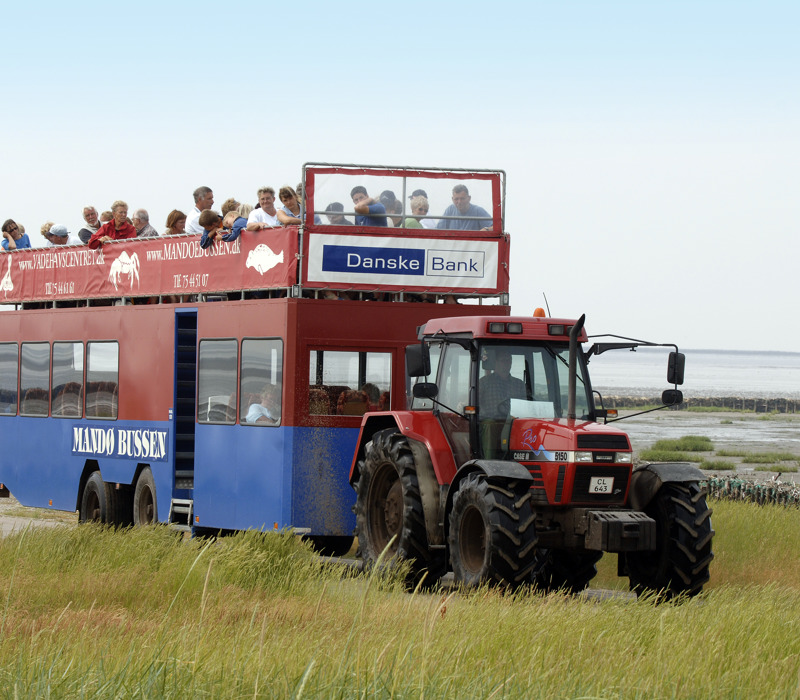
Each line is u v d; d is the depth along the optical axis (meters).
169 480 58.62
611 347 43.91
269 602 35.28
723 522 57.12
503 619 29.73
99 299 66.00
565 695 22.70
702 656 26.72
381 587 39.41
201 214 55.84
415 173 52.25
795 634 30.11
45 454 68.75
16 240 75.38
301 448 50.38
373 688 21.67
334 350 51.00
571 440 40.97
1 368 73.19
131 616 32.50
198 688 21.98
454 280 52.50
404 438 46.03
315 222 51.00
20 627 29.81
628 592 46.22
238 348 53.91
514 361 43.94
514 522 39.47
